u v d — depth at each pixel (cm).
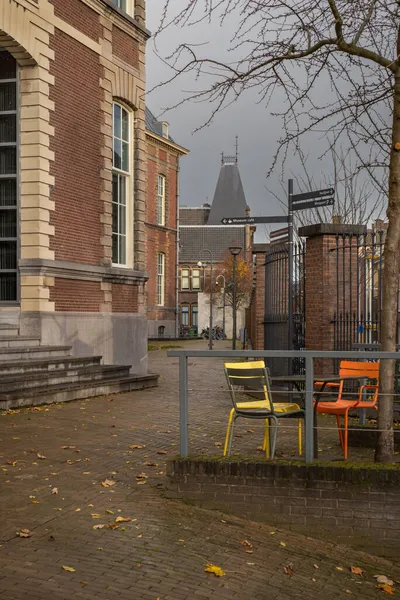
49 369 1290
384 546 610
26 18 1383
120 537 535
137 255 1864
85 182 1590
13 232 1438
